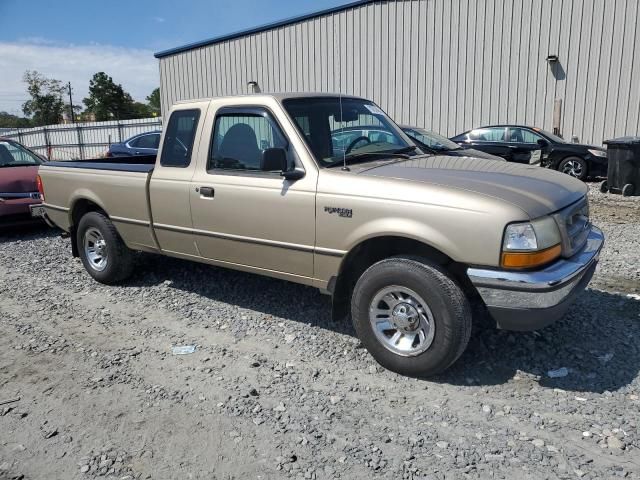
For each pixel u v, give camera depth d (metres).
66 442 3.26
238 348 4.43
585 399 3.53
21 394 3.82
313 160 4.21
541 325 3.51
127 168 5.54
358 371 4.01
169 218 5.16
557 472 2.85
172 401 3.66
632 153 10.95
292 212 4.24
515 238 3.40
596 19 15.81
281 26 20.75
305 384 3.84
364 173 4.04
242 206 4.54
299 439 3.21
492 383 3.78
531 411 3.43
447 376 3.88
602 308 4.91
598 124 16.30
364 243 4.02
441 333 3.65
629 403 3.47
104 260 6.08
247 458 3.05
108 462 3.05
